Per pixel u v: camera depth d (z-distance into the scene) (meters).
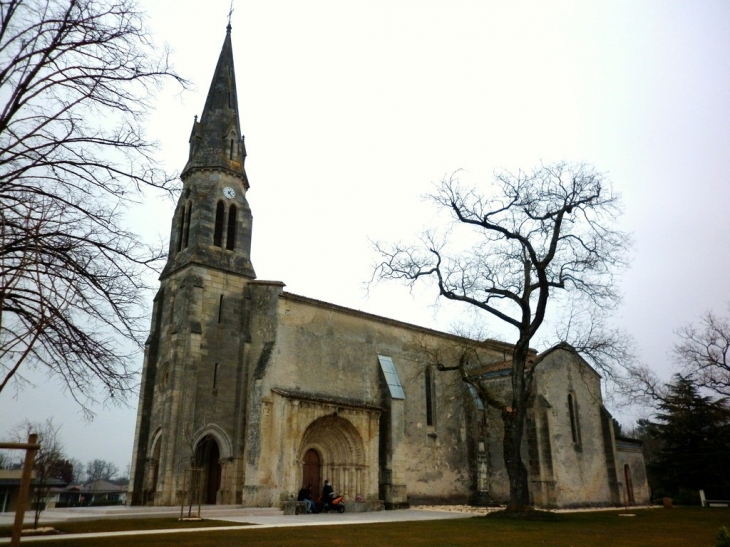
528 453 42.81
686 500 54.00
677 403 60.34
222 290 38.69
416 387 44.97
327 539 19.12
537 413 43.03
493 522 27.28
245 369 37.59
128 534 19.98
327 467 37.97
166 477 33.25
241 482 35.53
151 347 39.19
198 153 42.72
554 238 33.16
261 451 34.06
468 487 45.94
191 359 35.66
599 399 49.97
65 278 13.62
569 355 48.16
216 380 36.47
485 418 45.59
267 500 33.47
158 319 40.06
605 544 19.38
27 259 11.95
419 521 27.53
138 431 37.41
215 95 44.97
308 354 38.50
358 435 38.25
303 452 36.34
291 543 17.75
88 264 15.03
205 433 35.06
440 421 45.69
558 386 46.16
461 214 35.06
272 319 37.75
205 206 40.41
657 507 46.41
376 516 31.50
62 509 31.61
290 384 36.81
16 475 59.19
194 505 33.47
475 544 18.61
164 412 35.53
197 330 36.41
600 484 46.84
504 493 44.06
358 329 42.31
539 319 32.56
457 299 35.12
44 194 13.91
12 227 13.52
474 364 50.75
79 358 15.19
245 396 37.22
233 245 41.06
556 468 42.81
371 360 42.38
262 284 39.06
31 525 23.19
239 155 43.84
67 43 14.28
